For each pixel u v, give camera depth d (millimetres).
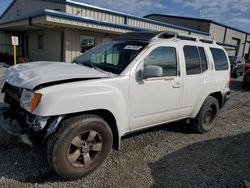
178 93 4113
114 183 3059
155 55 3711
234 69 17938
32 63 3768
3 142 3215
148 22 19562
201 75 4605
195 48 4523
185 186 3100
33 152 3615
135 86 3426
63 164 2881
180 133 5023
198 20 30094
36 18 13539
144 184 3080
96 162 3197
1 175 3006
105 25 14742
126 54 3654
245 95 10766
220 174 3453
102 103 3055
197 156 3998
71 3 14773
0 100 5961
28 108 2752
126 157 3764
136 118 3588
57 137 2814
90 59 4055
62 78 2889
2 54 21000
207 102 4883
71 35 15117
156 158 3814
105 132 3180
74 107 2824
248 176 3445
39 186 2875
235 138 4988
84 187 2930
